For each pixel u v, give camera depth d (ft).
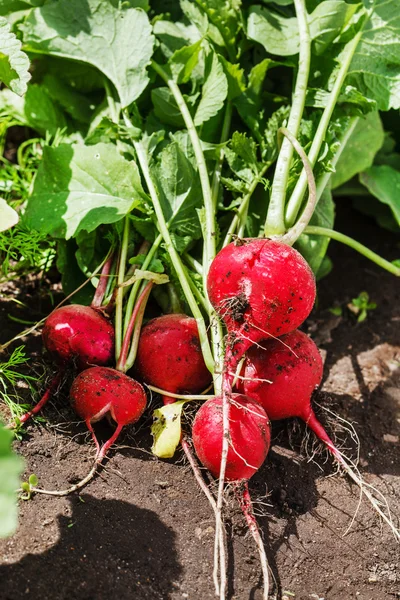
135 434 1.41
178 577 1.26
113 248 1.49
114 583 1.23
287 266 1.32
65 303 1.58
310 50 1.53
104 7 1.58
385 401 1.54
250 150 1.51
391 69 1.58
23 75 1.41
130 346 1.43
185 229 1.51
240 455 1.30
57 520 1.27
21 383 1.43
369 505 1.38
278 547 1.31
